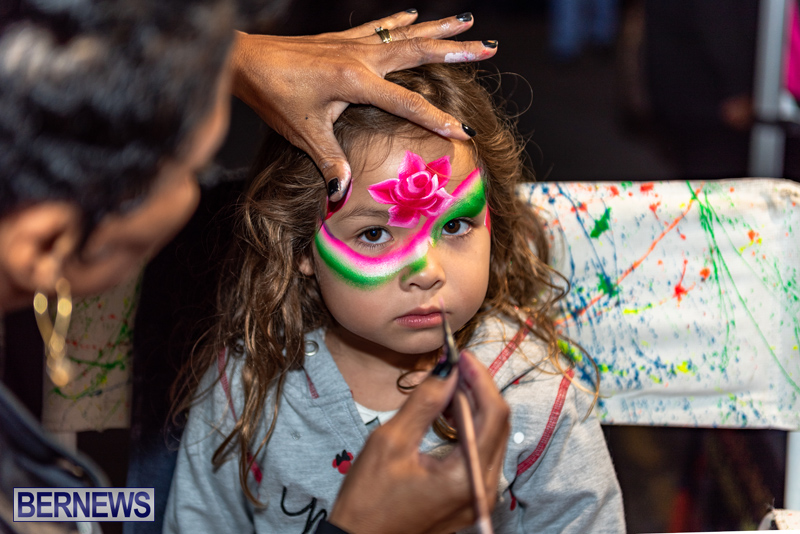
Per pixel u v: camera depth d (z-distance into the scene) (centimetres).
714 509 110
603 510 94
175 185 50
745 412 97
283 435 95
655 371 98
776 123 151
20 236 46
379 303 81
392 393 97
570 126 325
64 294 51
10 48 42
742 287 95
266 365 94
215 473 97
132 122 43
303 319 97
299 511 95
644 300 98
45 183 44
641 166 287
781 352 95
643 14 260
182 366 101
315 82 77
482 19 465
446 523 66
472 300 83
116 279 56
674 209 96
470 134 77
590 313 99
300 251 92
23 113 43
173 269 106
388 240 82
